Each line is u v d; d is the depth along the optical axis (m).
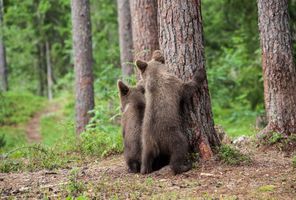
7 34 52.75
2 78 52.06
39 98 52.47
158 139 10.97
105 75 30.89
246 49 25.47
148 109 11.11
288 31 13.92
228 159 11.31
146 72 11.46
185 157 11.05
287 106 13.85
